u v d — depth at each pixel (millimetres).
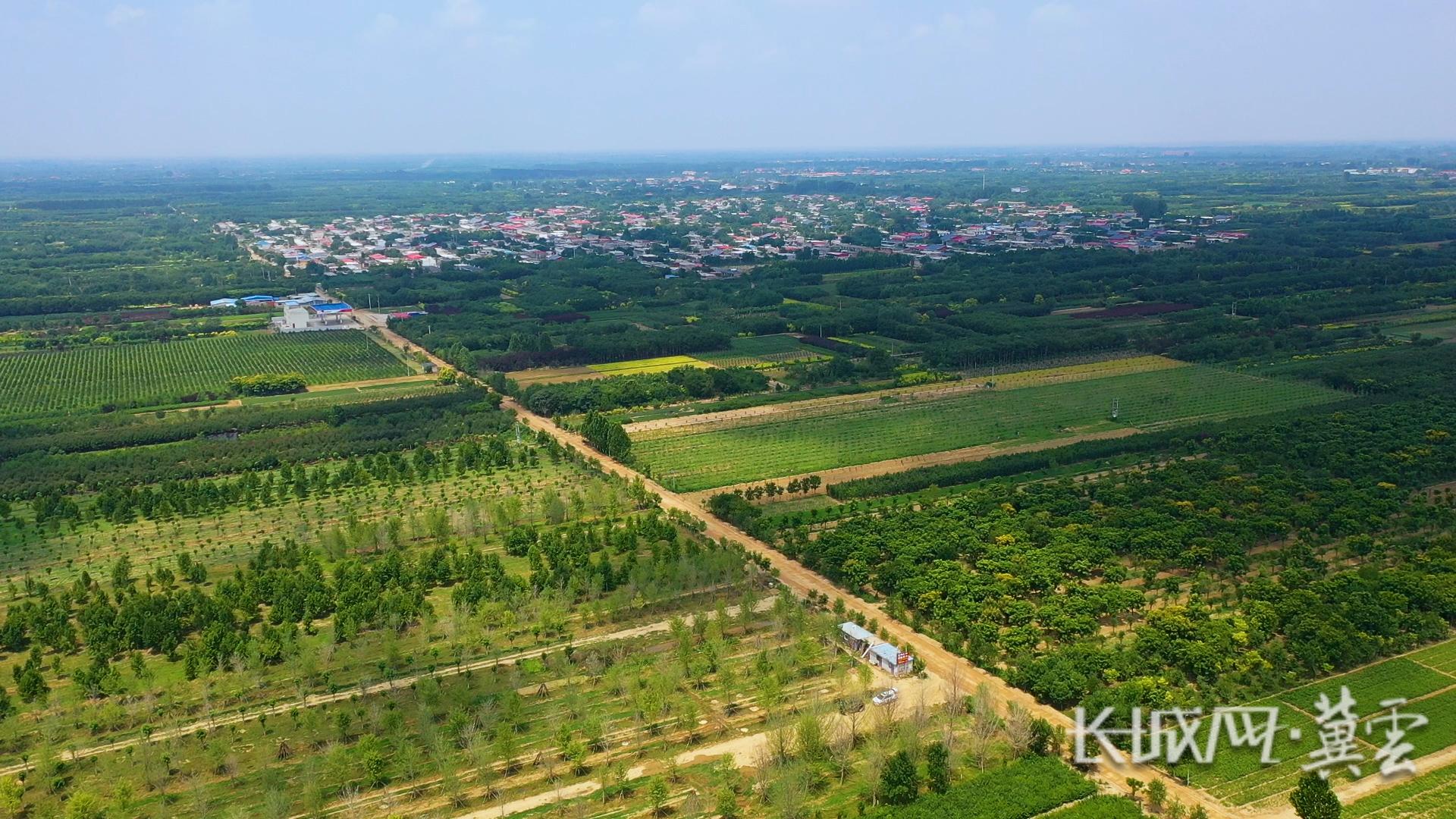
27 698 167375
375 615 194250
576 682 172625
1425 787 138625
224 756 151250
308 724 160625
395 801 141750
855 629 183500
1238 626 178125
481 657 182500
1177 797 138125
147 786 146500
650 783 142125
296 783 146000
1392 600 185500
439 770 148125
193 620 194375
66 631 187125
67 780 148625
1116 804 134875
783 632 185875
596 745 153875
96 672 171250
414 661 181125
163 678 176750
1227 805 136375
